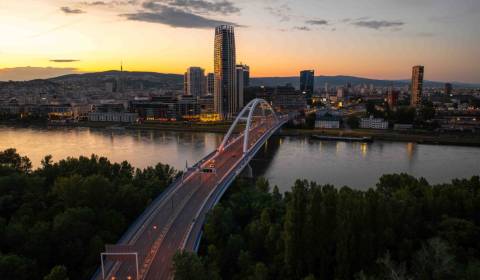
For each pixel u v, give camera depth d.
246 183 193.00
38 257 106.19
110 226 126.19
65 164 184.38
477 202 130.88
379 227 112.31
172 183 181.50
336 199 125.56
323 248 110.19
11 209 136.00
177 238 119.00
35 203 137.25
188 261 89.94
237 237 117.56
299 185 151.38
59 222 114.50
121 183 164.38
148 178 181.50
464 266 101.25
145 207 149.25
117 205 142.75
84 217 121.94
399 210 121.12
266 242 117.56
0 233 111.69
